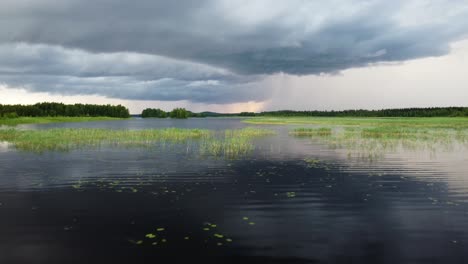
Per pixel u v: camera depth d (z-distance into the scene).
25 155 24.70
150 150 28.19
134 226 9.27
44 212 10.52
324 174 17.06
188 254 7.45
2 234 8.62
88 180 15.58
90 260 7.14
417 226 9.25
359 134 44.06
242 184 14.71
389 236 8.51
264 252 7.55
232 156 24.34
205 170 18.31
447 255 7.38
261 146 31.34
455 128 54.84
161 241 8.20
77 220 9.77
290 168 18.91
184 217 10.07
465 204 11.40
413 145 30.86
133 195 12.72
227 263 7.00
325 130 53.28
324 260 7.13
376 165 19.84
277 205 11.35
